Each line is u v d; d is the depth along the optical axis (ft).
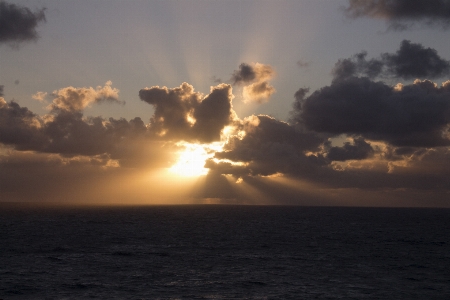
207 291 156.04
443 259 234.99
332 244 296.10
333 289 161.48
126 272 187.32
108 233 360.48
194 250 258.78
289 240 319.27
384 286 167.53
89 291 154.40
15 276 175.73
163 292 153.89
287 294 153.38
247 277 179.22
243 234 363.97
